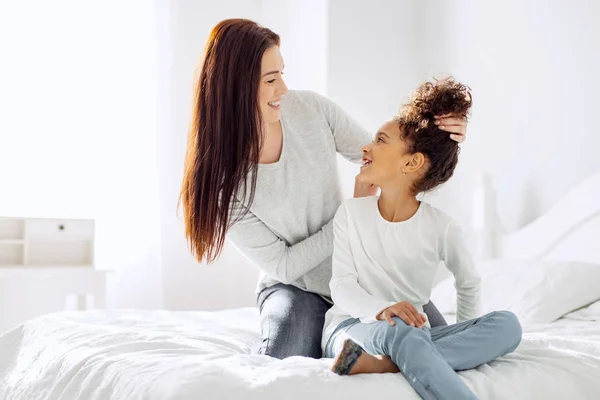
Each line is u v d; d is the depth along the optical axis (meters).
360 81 3.24
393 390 1.16
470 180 3.10
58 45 3.20
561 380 1.26
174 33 3.37
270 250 1.75
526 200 2.85
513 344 1.34
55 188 3.18
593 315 2.09
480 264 2.51
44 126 3.17
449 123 1.51
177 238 3.33
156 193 3.31
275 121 1.67
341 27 3.21
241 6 3.51
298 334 1.58
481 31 3.07
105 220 3.24
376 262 1.52
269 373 1.19
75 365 1.42
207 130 1.63
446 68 3.24
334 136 1.83
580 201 2.55
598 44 2.58
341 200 1.82
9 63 3.12
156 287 3.28
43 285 2.84
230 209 1.70
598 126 2.58
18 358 1.81
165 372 1.19
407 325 1.27
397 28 3.34
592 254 2.48
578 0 2.66
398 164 1.52
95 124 3.24
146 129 3.31
